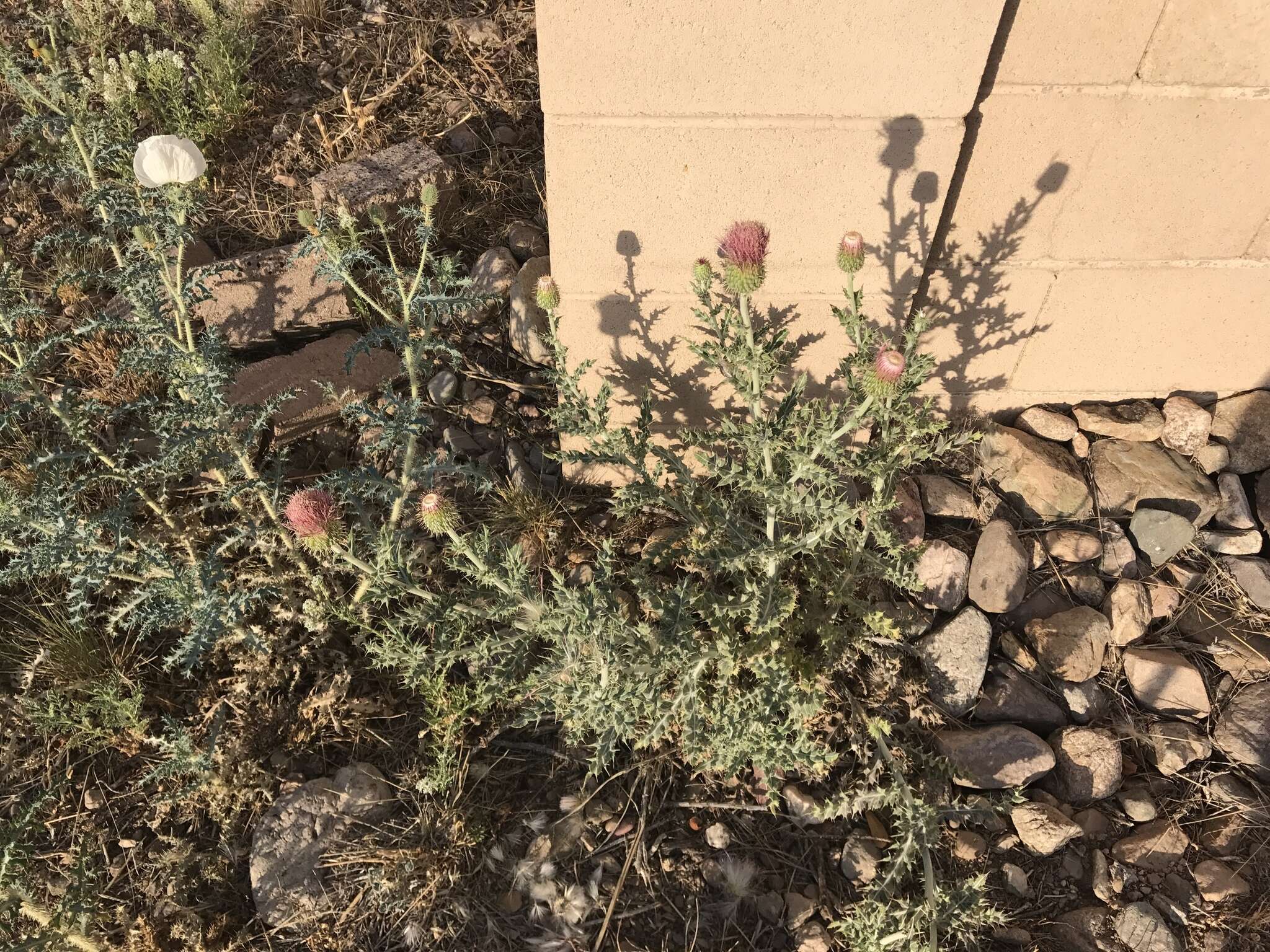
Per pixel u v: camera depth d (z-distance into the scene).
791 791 0.99
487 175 1.50
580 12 0.85
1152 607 1.14
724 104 0.91
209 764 0.98
